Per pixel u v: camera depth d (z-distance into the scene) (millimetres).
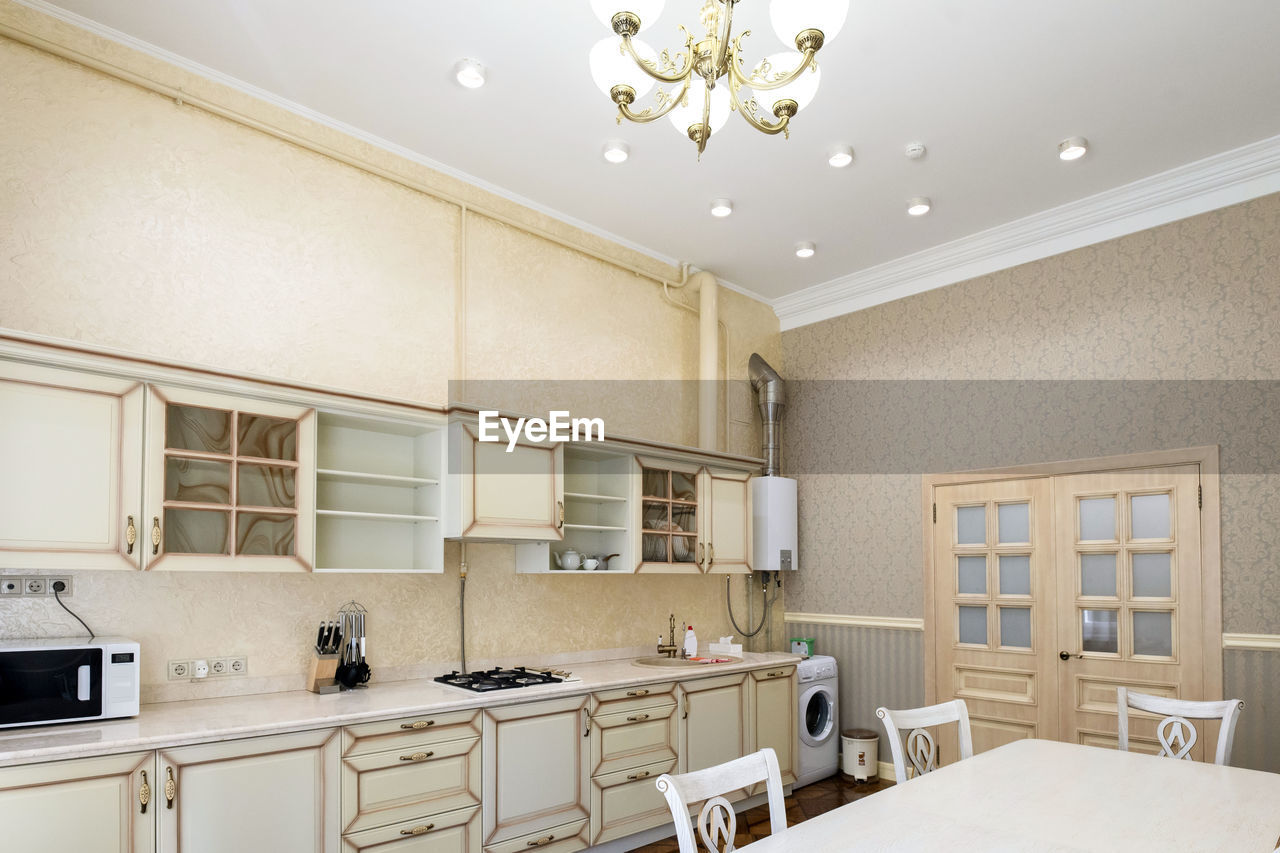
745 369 5648
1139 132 3676
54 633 2719
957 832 1924
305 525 3037
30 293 2748
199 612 3037
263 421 2975
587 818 3551
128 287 2967
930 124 3604
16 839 2160
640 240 4867
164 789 2410
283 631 3250
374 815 2861
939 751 4844
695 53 1875
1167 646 4027
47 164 2822
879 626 5180
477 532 3496
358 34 3006
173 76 3143
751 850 1812
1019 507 4633
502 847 3229
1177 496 4035
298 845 2666
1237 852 1806
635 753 3789
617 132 3686
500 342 4164
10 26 2766
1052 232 4547
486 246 4164
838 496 5484
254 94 3354
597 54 1922
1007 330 4750
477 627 3904
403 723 2967
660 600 4844
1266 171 3836
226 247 3232
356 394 3227
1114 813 2068
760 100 1990
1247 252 3906
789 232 4766
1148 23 2926
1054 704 4387
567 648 4297
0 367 2402
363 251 3662
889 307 5332
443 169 3986
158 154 3088
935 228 4719
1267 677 3689
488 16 2908
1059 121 3584
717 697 4246
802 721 4863
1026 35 2994
